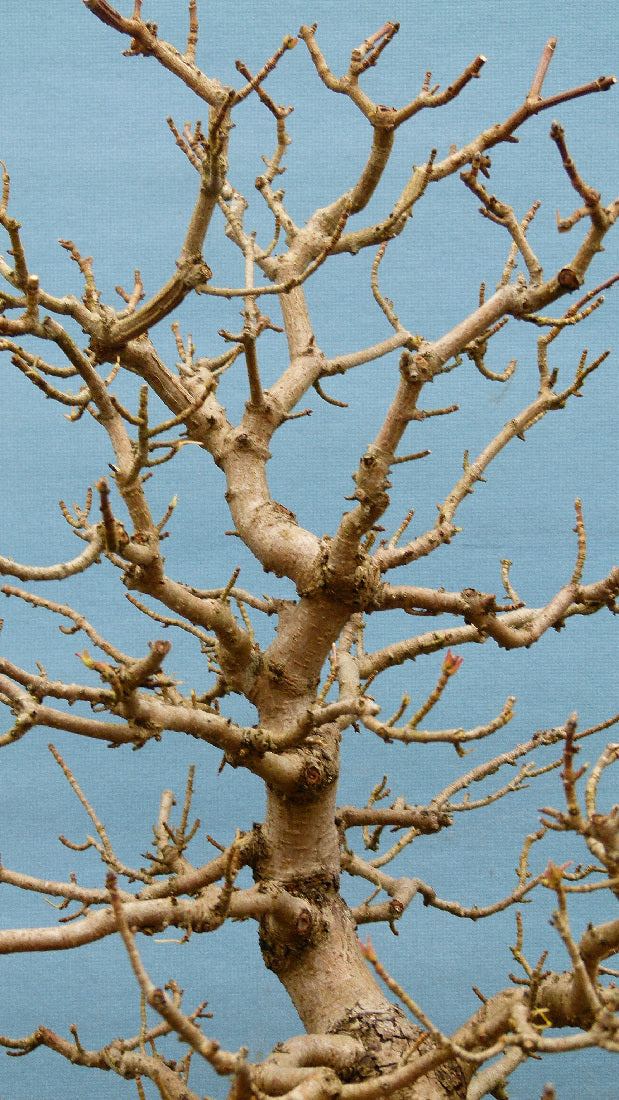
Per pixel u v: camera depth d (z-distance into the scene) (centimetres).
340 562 694
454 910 885
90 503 681
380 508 651
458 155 756
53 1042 748
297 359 874
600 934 620
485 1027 699
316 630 740
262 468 823
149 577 663
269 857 787
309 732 657
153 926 689
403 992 516
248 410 827
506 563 865
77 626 672
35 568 604
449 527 756
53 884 698
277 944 778
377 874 894
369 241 882
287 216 914
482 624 725
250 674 764
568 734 521
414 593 724
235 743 695
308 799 758
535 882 865
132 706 631
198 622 706
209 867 715
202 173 652
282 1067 634
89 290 718
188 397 830
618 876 526
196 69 830
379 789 892
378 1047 719
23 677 625
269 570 785
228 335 703
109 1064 742
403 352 618
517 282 712
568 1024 671
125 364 809
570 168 654
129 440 710
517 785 874
